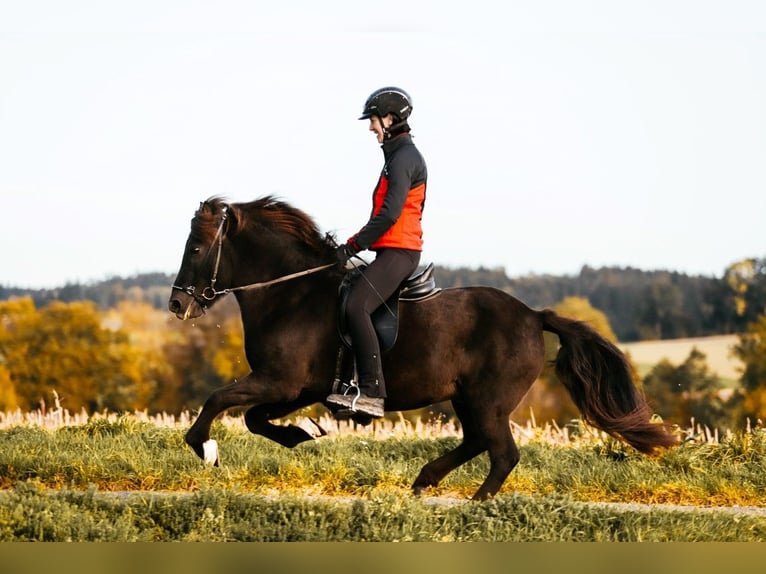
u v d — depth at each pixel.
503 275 127.62
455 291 13.16
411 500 11.91
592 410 13.32
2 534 10.77
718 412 92.62
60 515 11.11
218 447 15.22
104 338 91.94
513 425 19.88
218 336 90.75
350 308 12.48
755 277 114.88
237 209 13.02
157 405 89.81
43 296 100.12
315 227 13.21
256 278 12.99
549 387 79.75
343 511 11.55
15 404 88.25
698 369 96.25
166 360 91.12
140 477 13.80
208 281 12.95
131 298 108.94
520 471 14.80
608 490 14.52
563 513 11.91
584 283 125.25
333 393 12.61
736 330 114.31
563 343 13.46
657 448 13.46
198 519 11.46
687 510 12.80
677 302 118.00
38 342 90.81
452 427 20.77
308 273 12.97
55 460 14.10
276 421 22.84
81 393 89.81
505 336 12.93
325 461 14.77
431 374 12.70
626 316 120.06
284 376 12.59
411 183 12.62
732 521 12.03
